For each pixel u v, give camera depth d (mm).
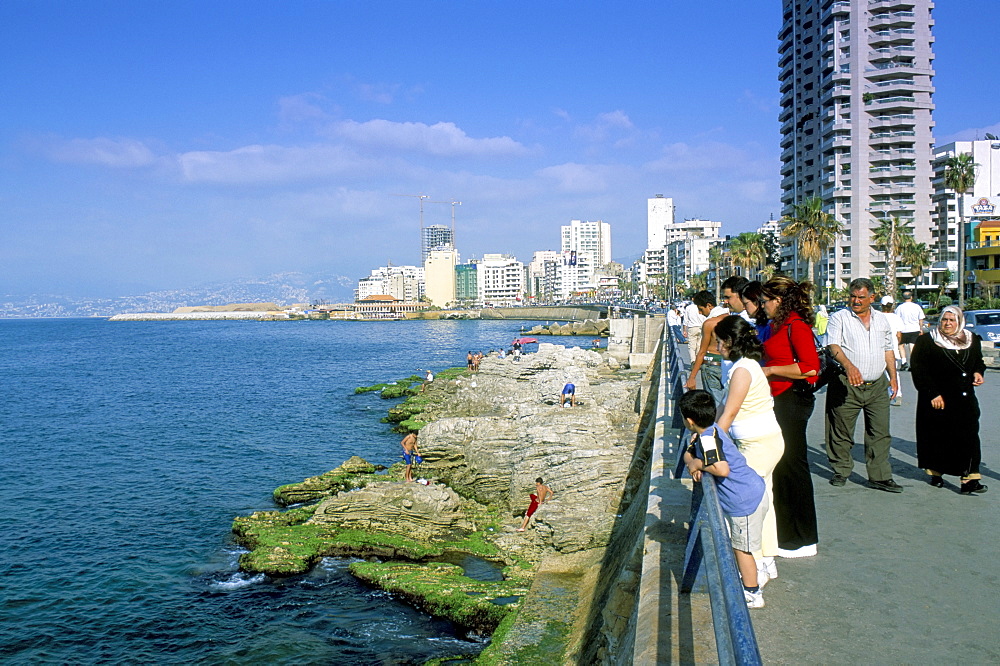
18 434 42969
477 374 55312
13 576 20500
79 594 19297
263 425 44812
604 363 59969
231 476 31922
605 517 19500
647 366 57219
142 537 23672
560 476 22250
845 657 4758
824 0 94812
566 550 18938
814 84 98625
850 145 91875
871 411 8562
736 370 5953
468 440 28812
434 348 118812
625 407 35188
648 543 6992
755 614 5441
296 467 33531
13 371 88062
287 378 74500
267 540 21875
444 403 44250
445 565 19531
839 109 92688
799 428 6492
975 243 85125
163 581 20000
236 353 114562
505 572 18953
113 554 22125
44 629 17453
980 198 99625
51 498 28500
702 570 6281
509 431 27625
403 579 18531
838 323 8469
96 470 33281
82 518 25859
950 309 8273
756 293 7199
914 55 89688
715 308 10133
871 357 8344
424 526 22125
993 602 5512
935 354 8336
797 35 103188
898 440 11422
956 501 8047
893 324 15320
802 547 6512
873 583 5930
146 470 33188
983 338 25797
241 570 20359
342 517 22609
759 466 5922
